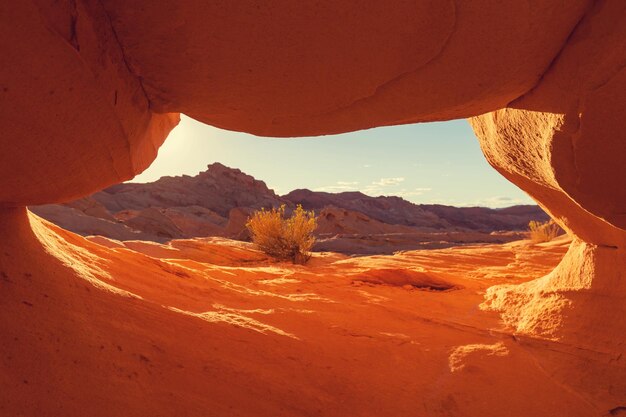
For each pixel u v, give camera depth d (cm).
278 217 1358
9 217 265
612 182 265
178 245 1356
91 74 198
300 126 296
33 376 199
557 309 422
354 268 978
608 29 229
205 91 252
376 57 237
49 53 177
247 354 289
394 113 281
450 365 336
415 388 295
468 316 482
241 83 244
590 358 347
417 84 257
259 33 215
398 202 10419
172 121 346
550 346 376
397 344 365
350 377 294
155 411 212
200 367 257
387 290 609
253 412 235
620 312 372
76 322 242
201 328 302
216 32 213
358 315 439
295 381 274
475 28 231
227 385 249
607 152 256
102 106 214
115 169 265
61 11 176
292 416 241
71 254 336
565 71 254
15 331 214
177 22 208
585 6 236
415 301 538
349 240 2516
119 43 216
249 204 7525
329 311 440
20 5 161
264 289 531
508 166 423
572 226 442
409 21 222
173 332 283
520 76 266
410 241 2680
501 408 284
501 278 793
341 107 270
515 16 229
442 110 283
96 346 234
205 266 598
